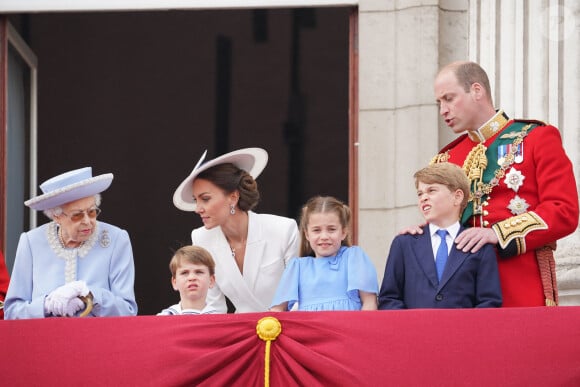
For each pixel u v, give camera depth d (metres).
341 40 52.12
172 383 24.22
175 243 53.78
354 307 26.42
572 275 31.81
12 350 24.62
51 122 52.59
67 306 25.95
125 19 51.00
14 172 37.97
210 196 28.67
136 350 24.47
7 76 37.59
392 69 35.12
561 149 26.55
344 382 23.95
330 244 26.81
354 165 35.53
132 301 26.95
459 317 24.12
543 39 33.31
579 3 33.31
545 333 23.98
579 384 23.80
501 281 25.97
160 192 53.59
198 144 53.44
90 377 24.42
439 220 25.98
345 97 53.00
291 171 53.66
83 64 51.81
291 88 52.94
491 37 33.94
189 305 27.36
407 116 34.84
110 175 27.08
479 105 26.92
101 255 27.25
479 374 23.88
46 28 50.78
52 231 27.39
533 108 33.12
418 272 25.73
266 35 52.00
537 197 26.38
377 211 34.75
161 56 52.19
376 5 35.31
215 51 52.41
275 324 24.34
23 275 27.02
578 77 33.00
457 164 27.22
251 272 29.28
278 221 29.61
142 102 52.84
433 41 34.88
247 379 24.27
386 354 24.05
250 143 53.66
